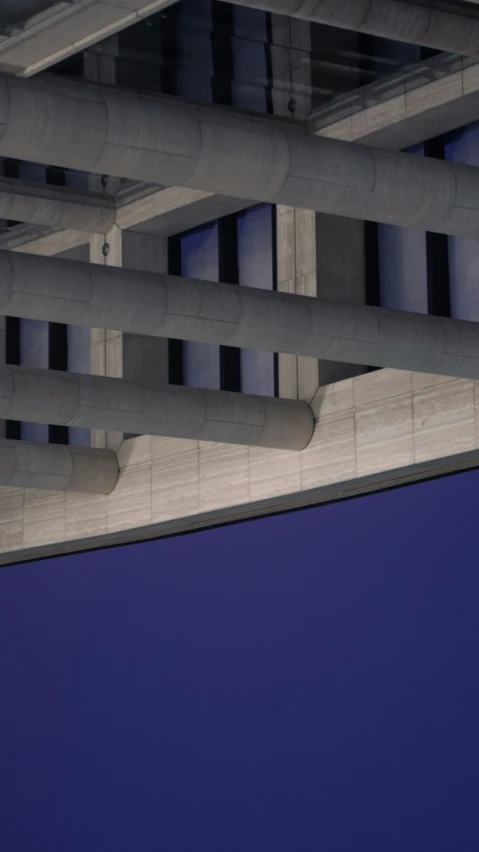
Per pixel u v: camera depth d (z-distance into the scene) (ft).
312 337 85.87
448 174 74.90
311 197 72.38
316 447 102.99
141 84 91.97
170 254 121.70
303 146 71.41
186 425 99.91
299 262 106.63
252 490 107.24
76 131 65.51
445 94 93.66
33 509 125.90
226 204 113.91
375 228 106.11
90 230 116.06
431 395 95.35
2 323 137.39
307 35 85.25
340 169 72.08
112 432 119.55
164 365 122.01
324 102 98.27
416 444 95.86
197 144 68.54
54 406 96.07
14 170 108.17
